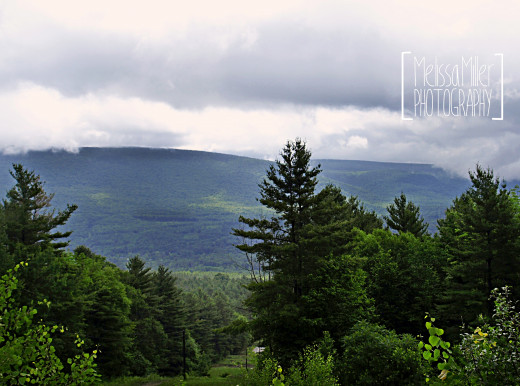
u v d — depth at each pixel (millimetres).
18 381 6289
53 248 36562
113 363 44719
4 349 6148
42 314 27281
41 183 37656
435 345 5535
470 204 30469
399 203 62125
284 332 28297
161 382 43406
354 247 37906
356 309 29141
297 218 30531
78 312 32469
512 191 29156
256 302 30484
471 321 26141
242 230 31656
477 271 26797
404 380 18359
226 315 132250
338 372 19891
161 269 81875
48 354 6695
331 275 29500
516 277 25641
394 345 19297
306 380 16141
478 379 5941
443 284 32281
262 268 31938
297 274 29828
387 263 35000
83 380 6855
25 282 26891
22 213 34594
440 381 6645
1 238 30000
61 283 30016
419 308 32688
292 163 32281
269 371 16719
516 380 5840
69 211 37469
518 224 25781
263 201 31781
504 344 6191
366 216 62906
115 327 45344
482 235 26984
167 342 70438
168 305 77875
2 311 6836
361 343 20094
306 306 28516
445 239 37094
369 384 18828
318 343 25969
